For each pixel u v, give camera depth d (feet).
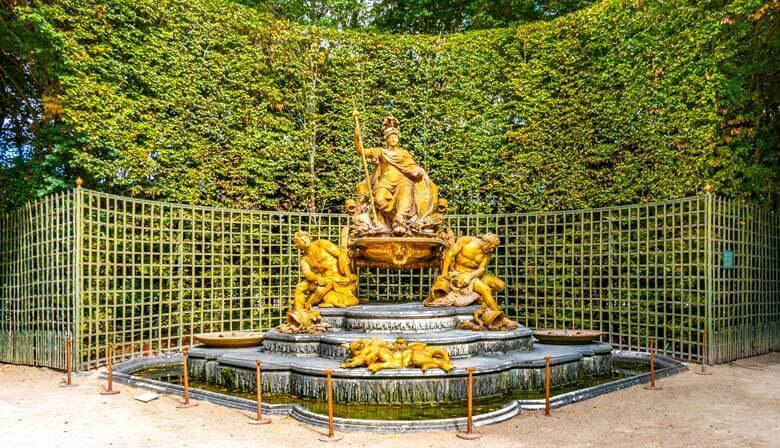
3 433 21.65
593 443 20.15
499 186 50.03
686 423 22.80
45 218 37.65
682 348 38.93
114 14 42.14
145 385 30.14
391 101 52.44
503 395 27.96
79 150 41.29
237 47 48.16
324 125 51.47
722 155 40.78
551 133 48.80
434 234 38.45
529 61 50.75
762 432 21.52
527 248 47.42
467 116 51.72
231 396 26.37
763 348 42.47
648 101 43.75
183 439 20.85
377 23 84.33
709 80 40.86
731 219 40.14
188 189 44.24
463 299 36.09
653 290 40.98
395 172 39.63
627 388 29.78
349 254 37.88
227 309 44.04
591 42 47.91
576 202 46.91
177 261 42.91
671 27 43.04
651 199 43.14
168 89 44.21
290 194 49.39
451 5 80.48
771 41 42.37
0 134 45.80
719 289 38.47
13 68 45.24
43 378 33.40
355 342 28.04
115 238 37.99
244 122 48.03
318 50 51.55
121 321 39.73
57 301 36.09
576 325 45.93
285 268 48.21
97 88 40.81
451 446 19.76
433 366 26.71
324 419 22.35
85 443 20.40
